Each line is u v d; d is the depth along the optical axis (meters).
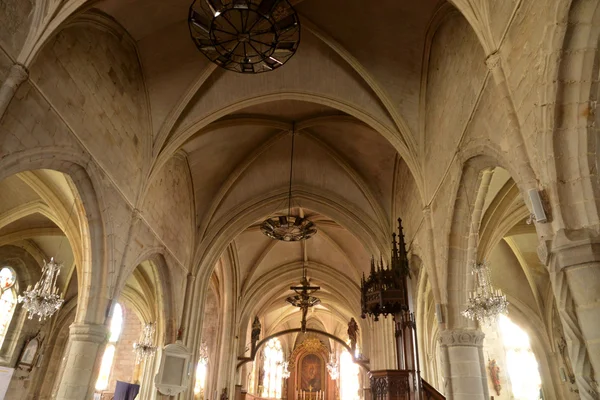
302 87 15.20
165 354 16.30
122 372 26.02
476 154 9.40
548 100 6.14
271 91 15.19
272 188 21.19
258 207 20.91
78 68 10.57
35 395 20.12
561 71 6.00
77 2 9.00
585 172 5.98
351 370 44.19
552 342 20.14
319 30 13.59
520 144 7.04
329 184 20.89
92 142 11.16
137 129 13.86
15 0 8.18
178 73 14.23
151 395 16.73
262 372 41.22
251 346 31.22
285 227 19.22
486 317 11.10
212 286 27.98
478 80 9.14
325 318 46.03
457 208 10.91
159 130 14.47
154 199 15.35
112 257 12.21
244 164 19.78
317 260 29.28
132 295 23.44
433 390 11.78
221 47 9.84
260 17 9.02
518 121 7.17
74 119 10.39
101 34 11.55
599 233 5.68
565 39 5.86
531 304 20.81
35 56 8.52
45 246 20.16
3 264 18.95
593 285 5.50
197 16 9.35
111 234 12.12
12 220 15.82
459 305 11.37
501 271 20.86
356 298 28.41
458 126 10.48
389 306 13.14
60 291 20.72
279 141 19.53
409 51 13.34
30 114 8.95
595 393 5.28
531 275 20.48
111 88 12.16
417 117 14.13
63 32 9.92
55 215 15.31
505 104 7.45
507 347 26.62
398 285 12.79
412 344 12.00
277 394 43.81
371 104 14.76
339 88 14.99
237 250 26.97
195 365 18.23
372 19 12.86
